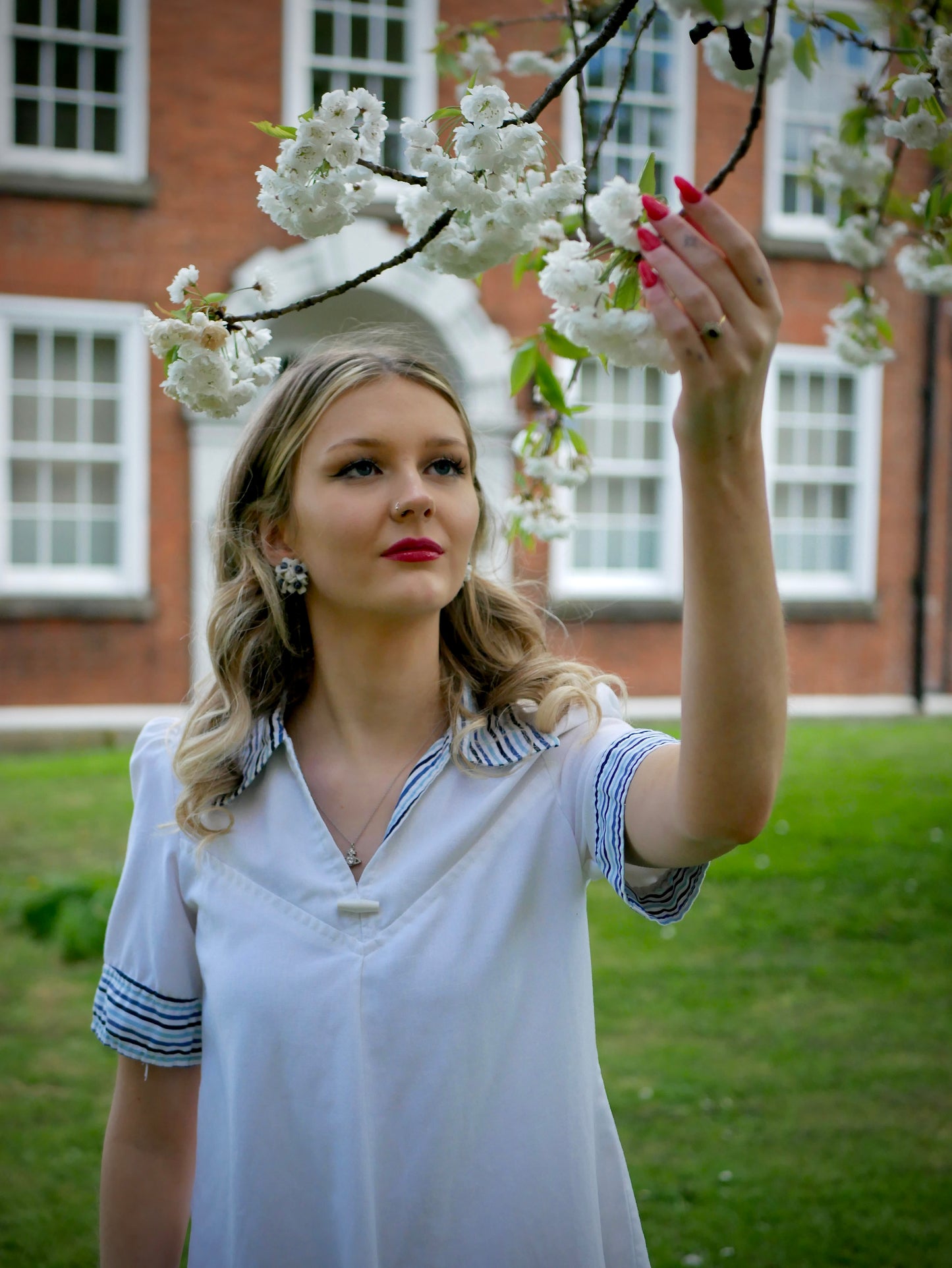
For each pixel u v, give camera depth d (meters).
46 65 8.68
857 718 9.87
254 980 1.23
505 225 1.29
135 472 8.79
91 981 4.29
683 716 0.95
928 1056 3.65
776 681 0.92
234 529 1.44
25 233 8.55
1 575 8.68
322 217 1.27
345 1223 1.17
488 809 1.24
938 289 2.00
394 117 9.20
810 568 10.54
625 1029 3.88
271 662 1.41
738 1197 2.87
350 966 1.21
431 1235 1.16
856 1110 3.32
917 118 1.54
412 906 1.22
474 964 1.20
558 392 2.08
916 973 4.31
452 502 1.28
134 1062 1.37
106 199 8.62
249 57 8.87
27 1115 3.33
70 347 8.79
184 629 8.91
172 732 1.43
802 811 6.31
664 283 0.87
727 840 0.98
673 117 9.67
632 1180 2.97
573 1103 1.22
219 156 8.83
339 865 1.26
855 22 1.57
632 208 1.01
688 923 4.83
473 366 9.09
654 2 1.23
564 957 1.24
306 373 1.34
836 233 2.28
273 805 1.31
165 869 1.35
